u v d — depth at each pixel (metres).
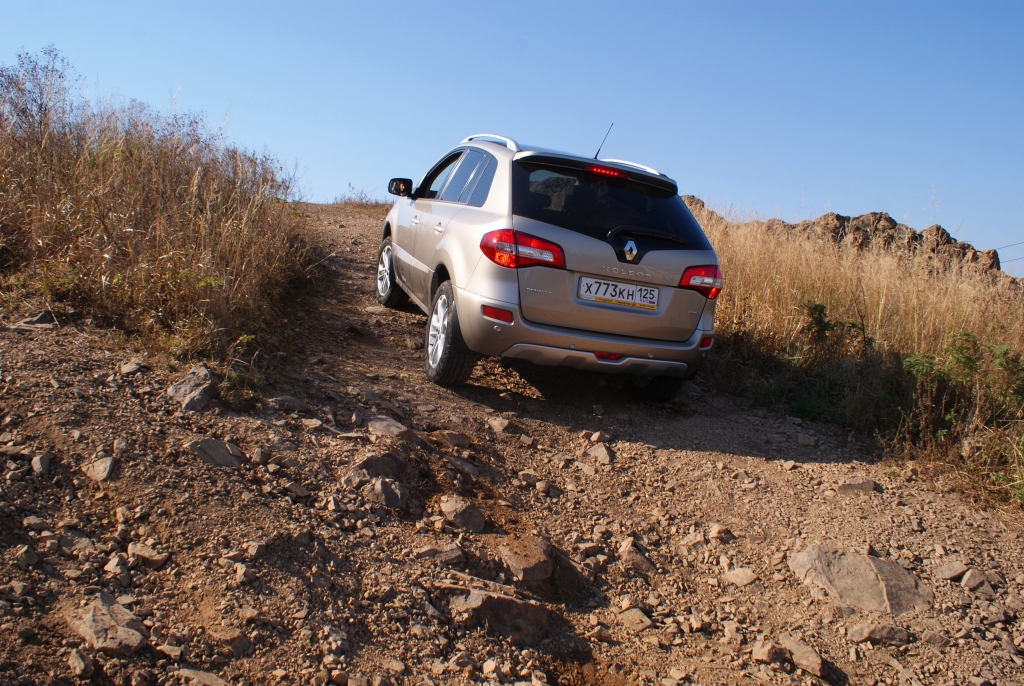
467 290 4.68
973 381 5.28
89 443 3.15
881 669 3.10
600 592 3.42
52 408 3.30
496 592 3.07
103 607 2.41
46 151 5.70
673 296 4.78
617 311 4.67
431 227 5.69
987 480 4.52
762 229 8.85
